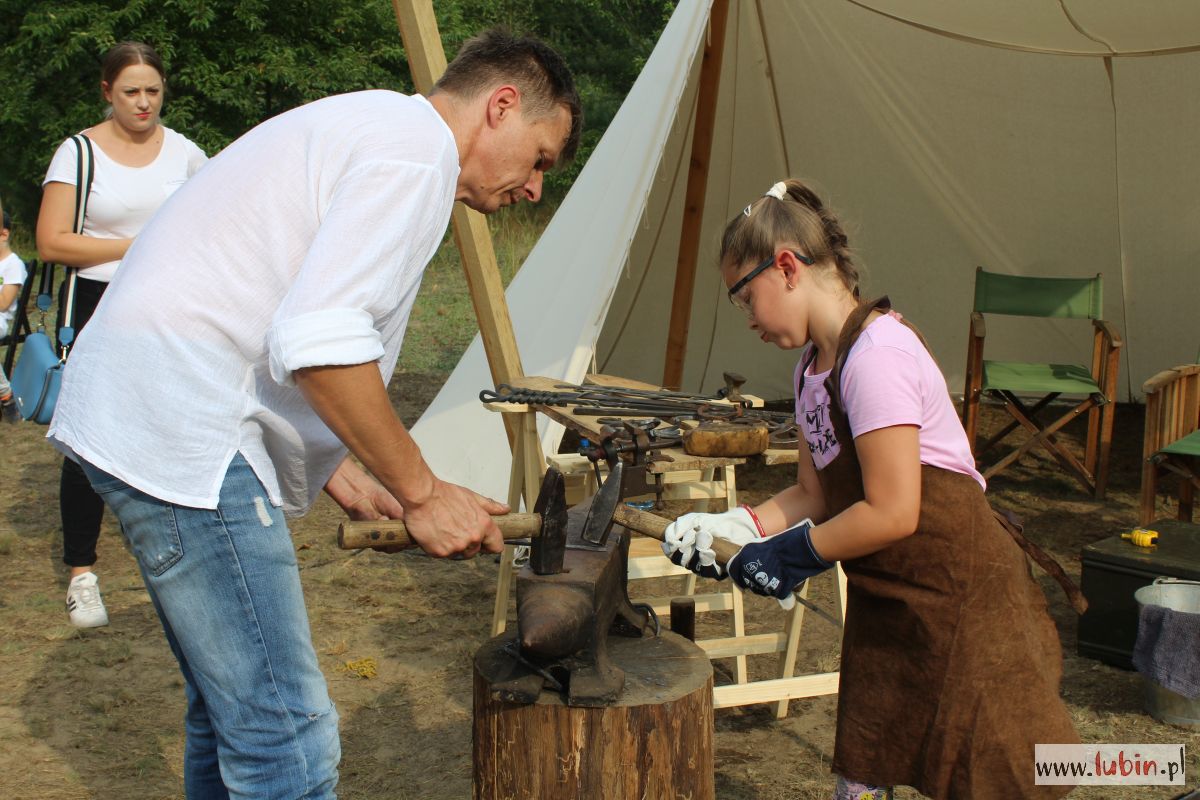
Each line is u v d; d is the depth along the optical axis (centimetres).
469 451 500
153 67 380
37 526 508
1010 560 197
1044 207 673
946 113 642
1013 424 590
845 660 211
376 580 446
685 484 366
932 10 530
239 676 188
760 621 414
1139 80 611
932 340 719
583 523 210
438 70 375
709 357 705
